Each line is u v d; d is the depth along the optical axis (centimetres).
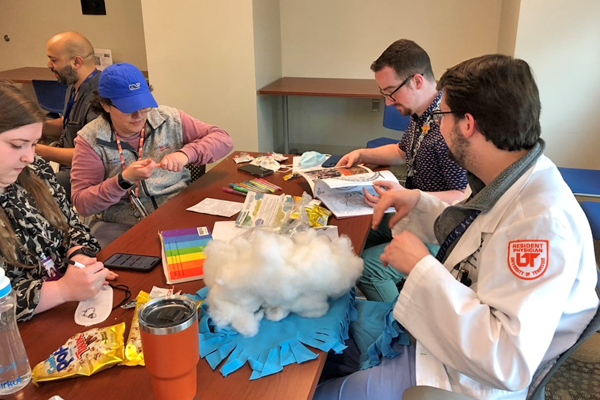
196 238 147
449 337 96
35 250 125
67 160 255
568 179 251
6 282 87
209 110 376
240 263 103
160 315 79
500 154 107
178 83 372
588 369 197
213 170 213
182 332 77
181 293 118
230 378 91
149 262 132
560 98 315
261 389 88
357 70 424
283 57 434
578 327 100
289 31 424
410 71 192
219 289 103
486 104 100
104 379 90
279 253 102
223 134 217
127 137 193
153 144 202
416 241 109
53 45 263
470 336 94
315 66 431
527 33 307
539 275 92
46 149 255
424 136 197
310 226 153
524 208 100
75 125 267
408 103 199
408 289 103
